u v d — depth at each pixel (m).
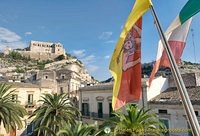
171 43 5.98
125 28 4.53
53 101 20.17
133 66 4.70
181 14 3.64
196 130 2.42
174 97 17.55
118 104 4.42
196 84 19.70
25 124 29.89
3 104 20.36
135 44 4.72
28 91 33.41
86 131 12.73
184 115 15.48
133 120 12.25
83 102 27.78
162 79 21.70
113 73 4.72
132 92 4.65
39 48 141.75
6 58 123.81
